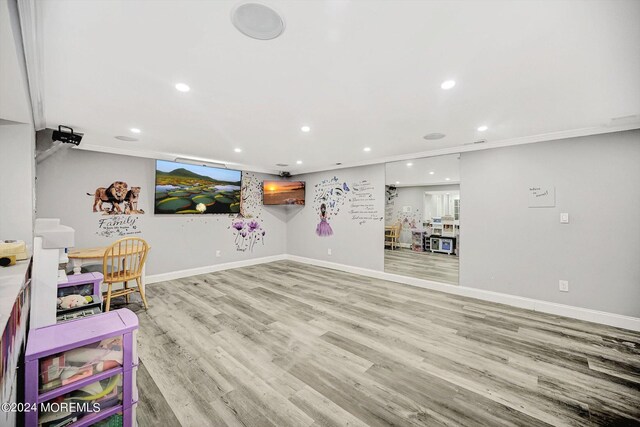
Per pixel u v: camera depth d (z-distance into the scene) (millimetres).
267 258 6246
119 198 4102
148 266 4414
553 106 2359
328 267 5727
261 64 1712
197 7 1214
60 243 1680
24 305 1352
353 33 1403
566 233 3174
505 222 3586
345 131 3152
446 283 4168
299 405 1707
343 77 1875
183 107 2420
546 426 1557
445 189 6770
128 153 4152
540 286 3334
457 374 2037
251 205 5906
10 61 1239
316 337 2604
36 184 3418
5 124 2002
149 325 2830
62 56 1588
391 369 2098
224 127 3014
